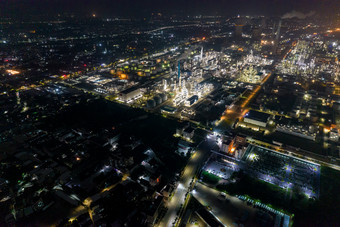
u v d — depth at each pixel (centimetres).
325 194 17838
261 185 18725
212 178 19525
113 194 17412
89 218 15812
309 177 19662
